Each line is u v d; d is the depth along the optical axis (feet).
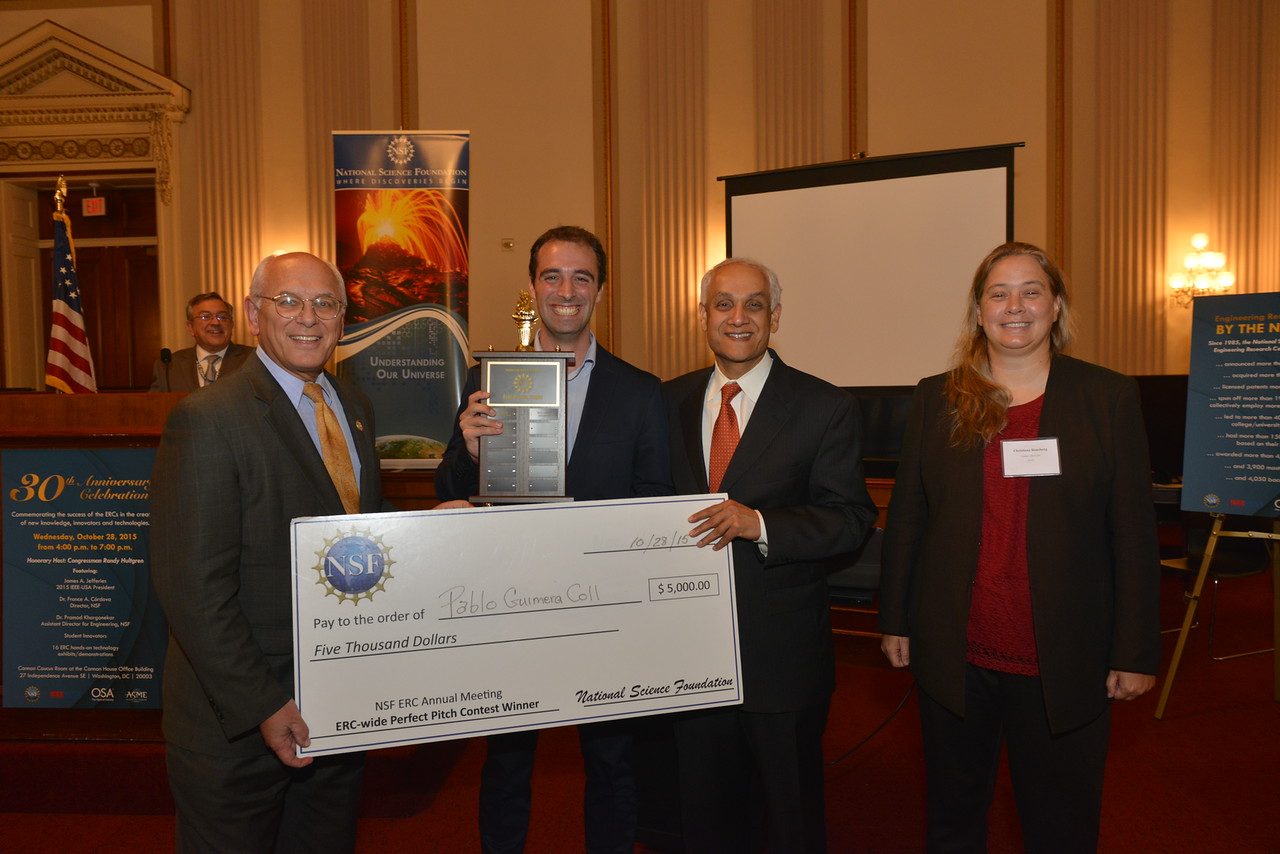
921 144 22.35
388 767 8.14
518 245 23.70
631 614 5.15
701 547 5.32
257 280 4.91
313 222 23.53
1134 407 5.14
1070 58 21.77
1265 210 20.99
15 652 8.02
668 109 22.99
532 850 7.51
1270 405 9.41
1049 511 5.07
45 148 23.56
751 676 5.65
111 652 8.00
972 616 5.35
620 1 23.35
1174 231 21.53
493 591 4.91
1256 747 9.53
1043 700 5.07
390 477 15.80
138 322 24.94
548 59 23.52
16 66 23.16
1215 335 9.75
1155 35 21.31
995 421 5.24
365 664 4.65
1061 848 5.08
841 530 5.60
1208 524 13.17
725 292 5.90
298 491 4.75
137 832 7.75
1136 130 21.48
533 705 4.93
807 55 22.43
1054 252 22.02
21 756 8.04
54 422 8.10
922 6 22.24
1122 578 5.02
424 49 23.63
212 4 23.31
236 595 4.55
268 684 4.39
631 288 23.52
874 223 17.58
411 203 14.80
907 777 8.96
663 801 7.40
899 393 17.37
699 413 6.29
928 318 17.15
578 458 6.09
